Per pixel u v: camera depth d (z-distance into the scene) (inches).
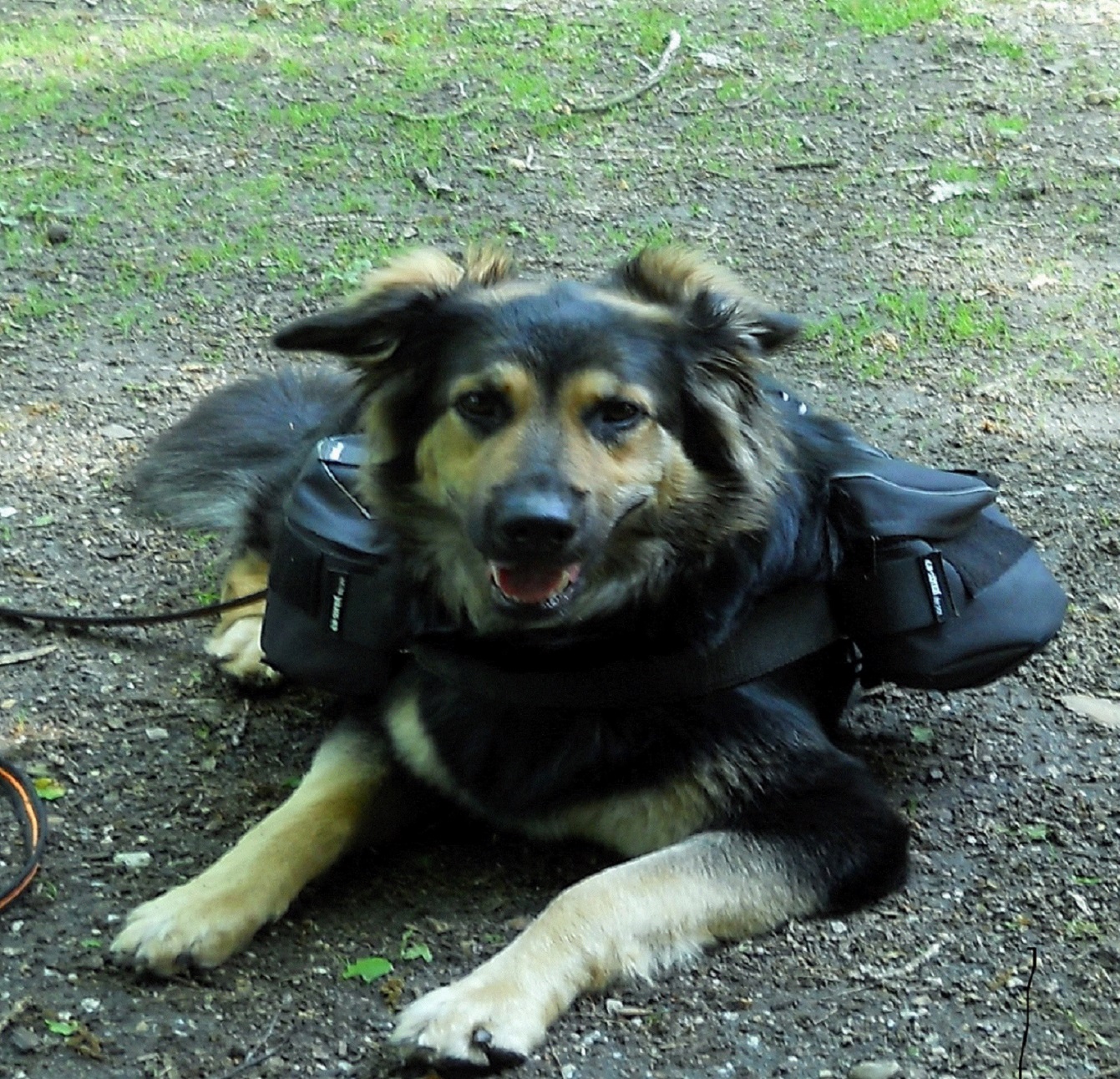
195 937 59.0
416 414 62.7
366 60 139.6
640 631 61.6
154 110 127.1
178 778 66.4
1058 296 96.8
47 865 62.7
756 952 60.1
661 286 64.0
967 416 85.7
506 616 60.1
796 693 63.6
